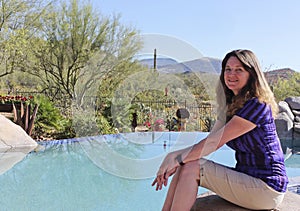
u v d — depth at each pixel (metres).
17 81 13.38
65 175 4.31
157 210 2.88
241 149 2.11
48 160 5.21
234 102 2.02
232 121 1.97
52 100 9.78
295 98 9.91
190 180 1.96
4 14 13.12
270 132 2.07
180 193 1.95
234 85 2.03
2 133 6.12
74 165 4.82
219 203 2.27
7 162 5.12
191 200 1.95
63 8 12.49
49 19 12.66
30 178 4.21
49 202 3.26
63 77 11.72
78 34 11.97
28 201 3.28
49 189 3.72
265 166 2.06
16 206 3.12
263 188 2.02
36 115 7.27
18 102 9.15
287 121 8.38
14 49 12.92
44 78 12.81
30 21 13.19
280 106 8.98
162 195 3.21
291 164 5.61
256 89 2.03
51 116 7.30
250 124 1.97
